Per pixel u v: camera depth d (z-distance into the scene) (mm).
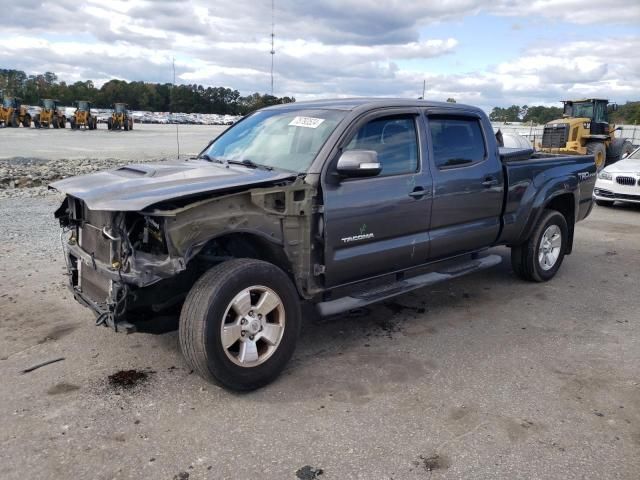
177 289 3879
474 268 5453
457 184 5098
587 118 21094
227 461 3021
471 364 4289
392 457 3078
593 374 4152
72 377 3957
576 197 6602
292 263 4059
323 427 3371
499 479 2904
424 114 4941
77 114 46344
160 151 25000
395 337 4812
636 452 3160
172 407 3570
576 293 6148
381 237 4531
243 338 3695
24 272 6359
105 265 3758
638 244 8711
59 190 4020
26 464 2961
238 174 4004
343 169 4035
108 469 2936
